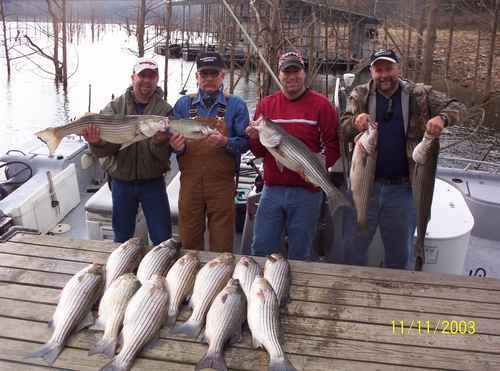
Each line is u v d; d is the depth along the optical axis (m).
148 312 2.21
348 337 2.25
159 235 3.42
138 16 14.70
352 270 2.81
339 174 3.40
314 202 3.09
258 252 3.19
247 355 2.13
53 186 4.39
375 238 3.37
